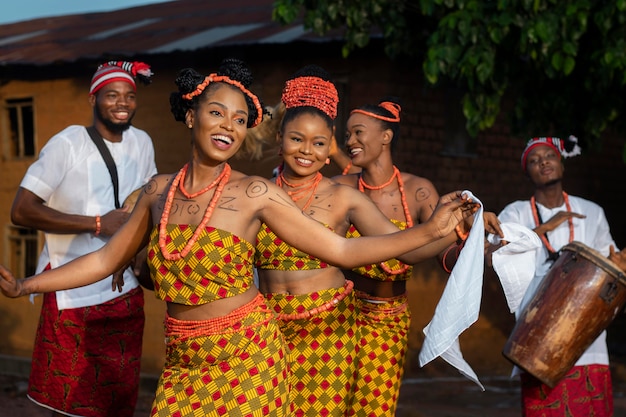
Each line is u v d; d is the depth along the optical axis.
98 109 6.48
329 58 13.53
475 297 4.07
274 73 13.92
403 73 13.43
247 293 4.07
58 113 16.16
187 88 3.96
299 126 5.02
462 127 14.45
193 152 4.05
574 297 5.96
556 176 6.88
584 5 8.55
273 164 13.61
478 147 14.70
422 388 12.75
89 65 15.62
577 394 6.52
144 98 15.04
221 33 15.08
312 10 10.28
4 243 17.03
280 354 4.13
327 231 4.03
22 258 16.95
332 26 10.34
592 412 6.58
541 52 8.86
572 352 6.00
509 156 15.17
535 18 8.62
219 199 4.01
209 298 3.97
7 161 16.95
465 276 4.08
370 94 13.23
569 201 6.98
